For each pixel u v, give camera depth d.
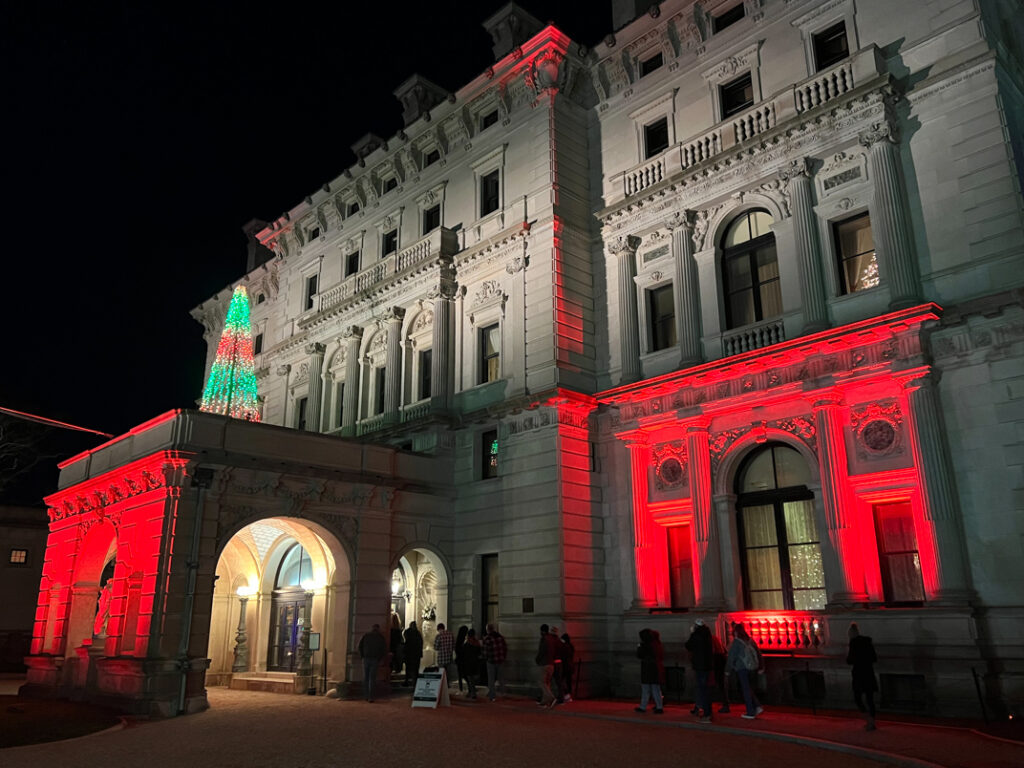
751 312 22.30
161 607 19.59
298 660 24.73
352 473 23.84
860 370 18.80
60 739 15.09
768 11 23.19
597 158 27.25
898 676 17.38
